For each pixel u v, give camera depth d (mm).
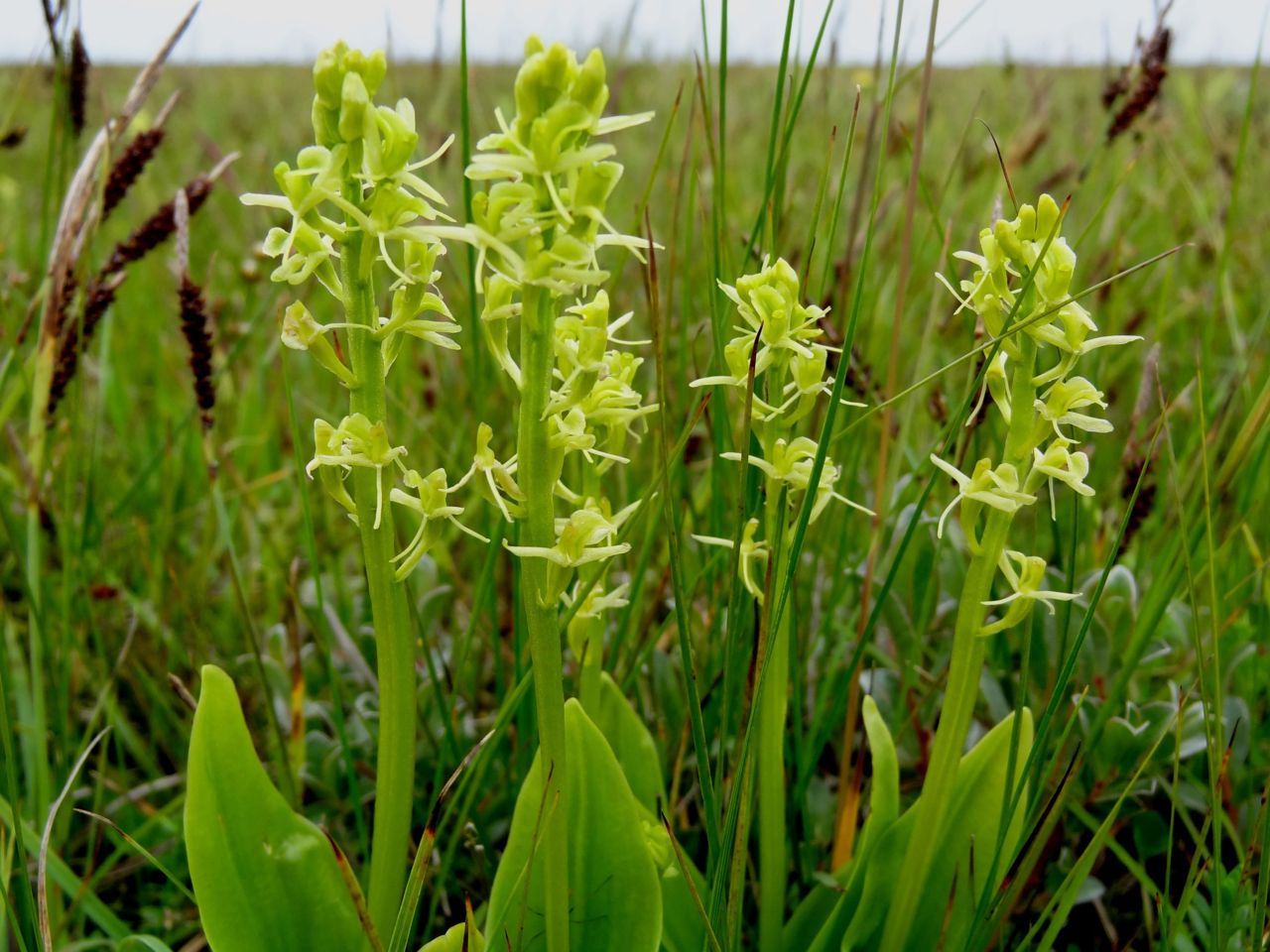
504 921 207
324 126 173
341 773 317
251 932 202
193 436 466
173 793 327
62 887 258
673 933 228
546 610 182
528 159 159
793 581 224
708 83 286
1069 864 272
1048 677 298
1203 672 218
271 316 534
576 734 208
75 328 300
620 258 335
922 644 320
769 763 228
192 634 363
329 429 185
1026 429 195
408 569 193
